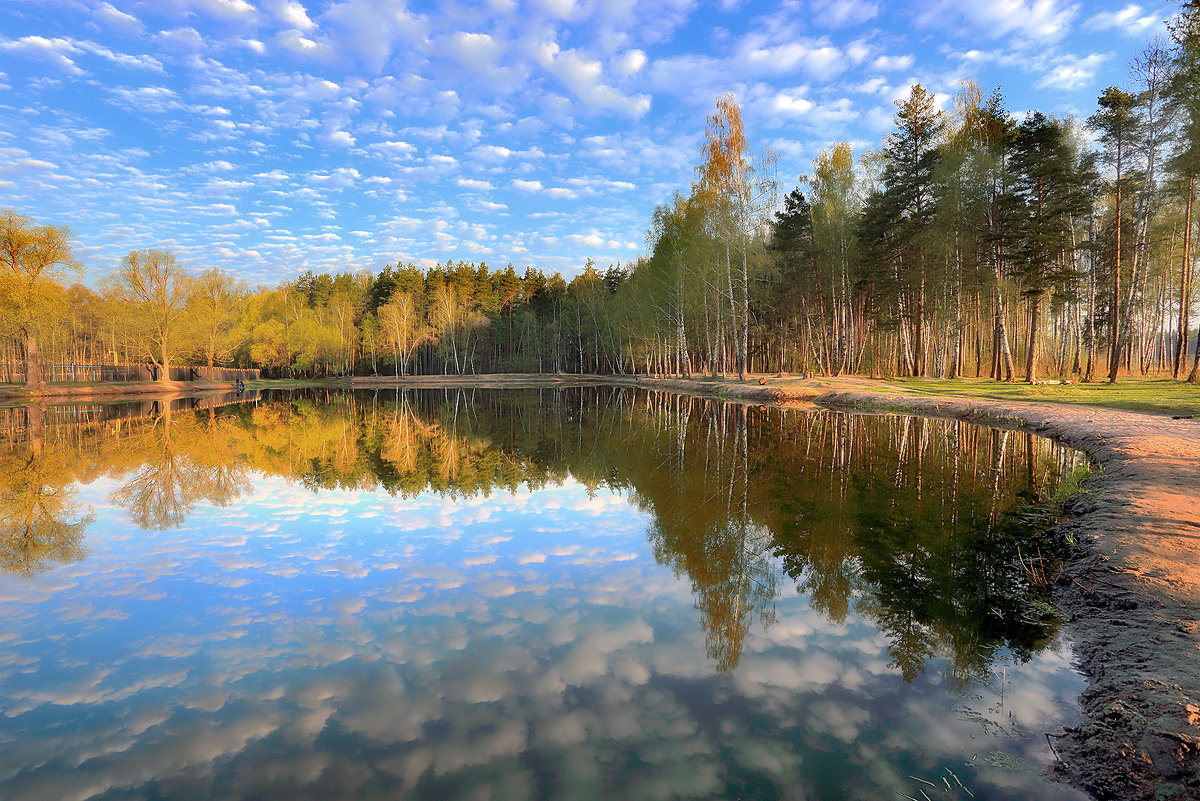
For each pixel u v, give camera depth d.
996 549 7.27
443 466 14.97
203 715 4.09
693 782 3.29
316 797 3.22
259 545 8.25
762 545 7.90
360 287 89.88
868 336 48.56
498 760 3.54
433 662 4.87
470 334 81.38
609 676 4.61
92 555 7.78
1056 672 4.41
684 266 39.28
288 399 44.84
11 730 3.90
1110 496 8.38
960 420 20.50
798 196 40.19
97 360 65.50
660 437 19.33
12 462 15.14
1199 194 26.52
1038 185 28.86
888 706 4.10
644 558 7.58
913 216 33.84
